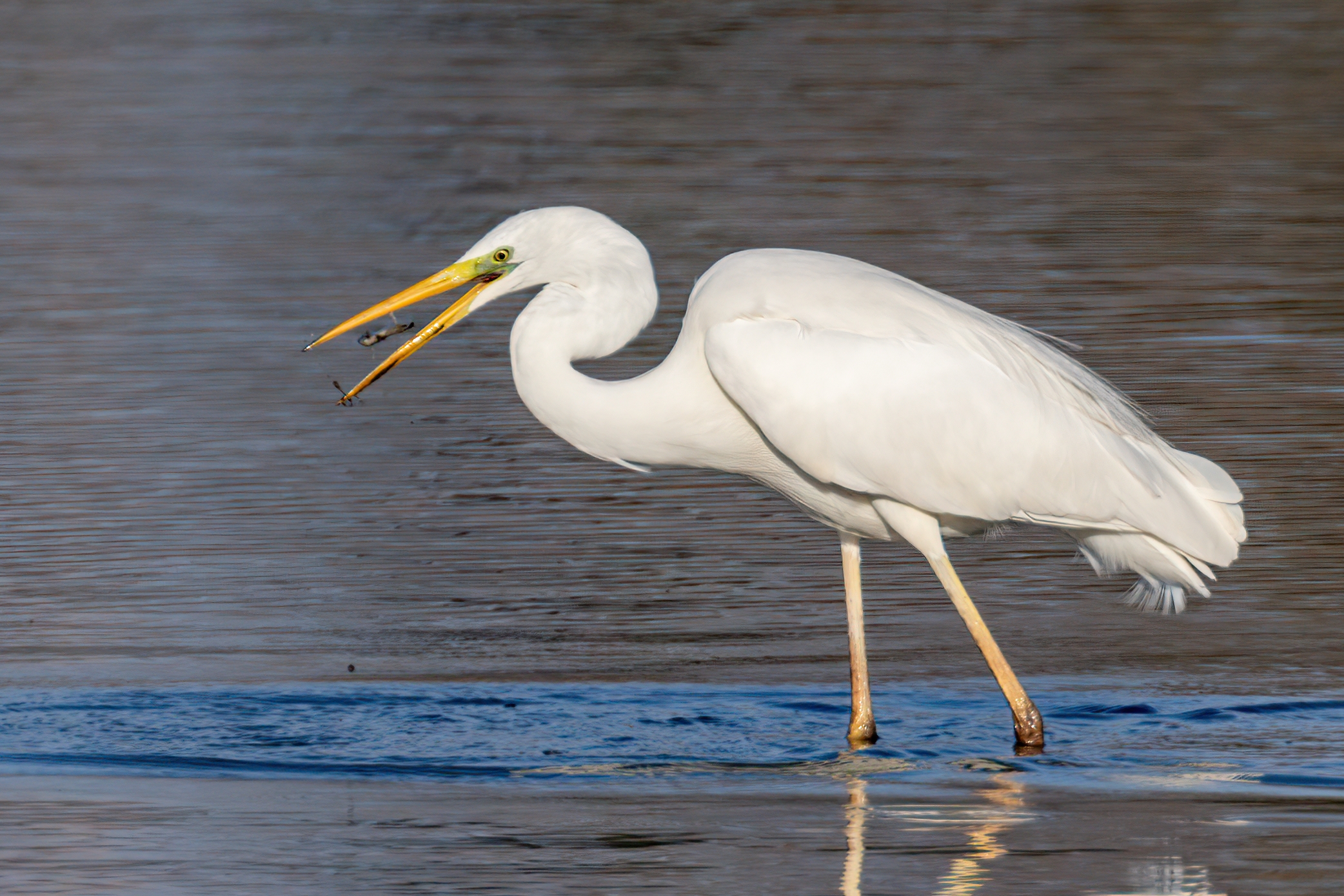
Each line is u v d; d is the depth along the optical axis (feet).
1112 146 97.35
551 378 33.81
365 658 37.60
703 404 33.86
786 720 34.01
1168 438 52.01
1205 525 33.19
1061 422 33.01
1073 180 88.99
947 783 29.68
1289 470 49.37
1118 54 125.18
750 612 40.91
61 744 31.96
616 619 40.32
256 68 124.47
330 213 84.79
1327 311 65.67
